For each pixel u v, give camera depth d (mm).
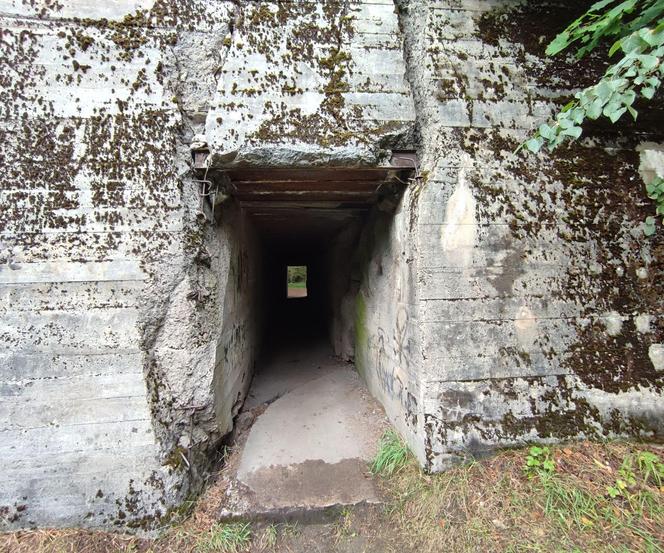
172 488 2078
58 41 1997
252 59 2119
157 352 2109
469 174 2229
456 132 2225
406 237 2418
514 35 2320
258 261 4836
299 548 2041
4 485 1968
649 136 2410
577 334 2270
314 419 3217
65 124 2000
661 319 2320
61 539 1931
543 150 2301
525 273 2254
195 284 2180
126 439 2041
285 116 2119
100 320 2023
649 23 1978
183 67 2111
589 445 2176
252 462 2594
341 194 2924
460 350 2197
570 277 2283
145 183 2059
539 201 2281
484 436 2176
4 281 1955
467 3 2295
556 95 2332
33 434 1983
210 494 2299
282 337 6555
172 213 2084
